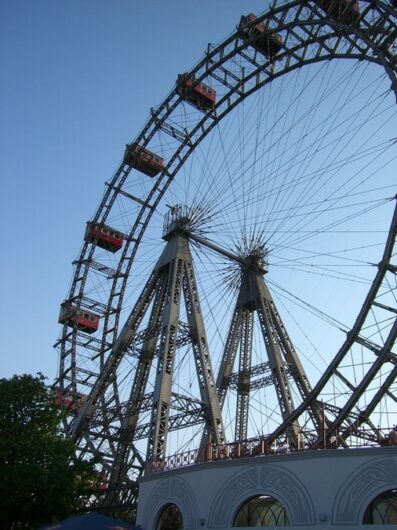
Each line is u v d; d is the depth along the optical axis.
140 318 51.56
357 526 24.11
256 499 27.34
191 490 29.59
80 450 47.88
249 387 46.88
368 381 33.09
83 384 55.94
